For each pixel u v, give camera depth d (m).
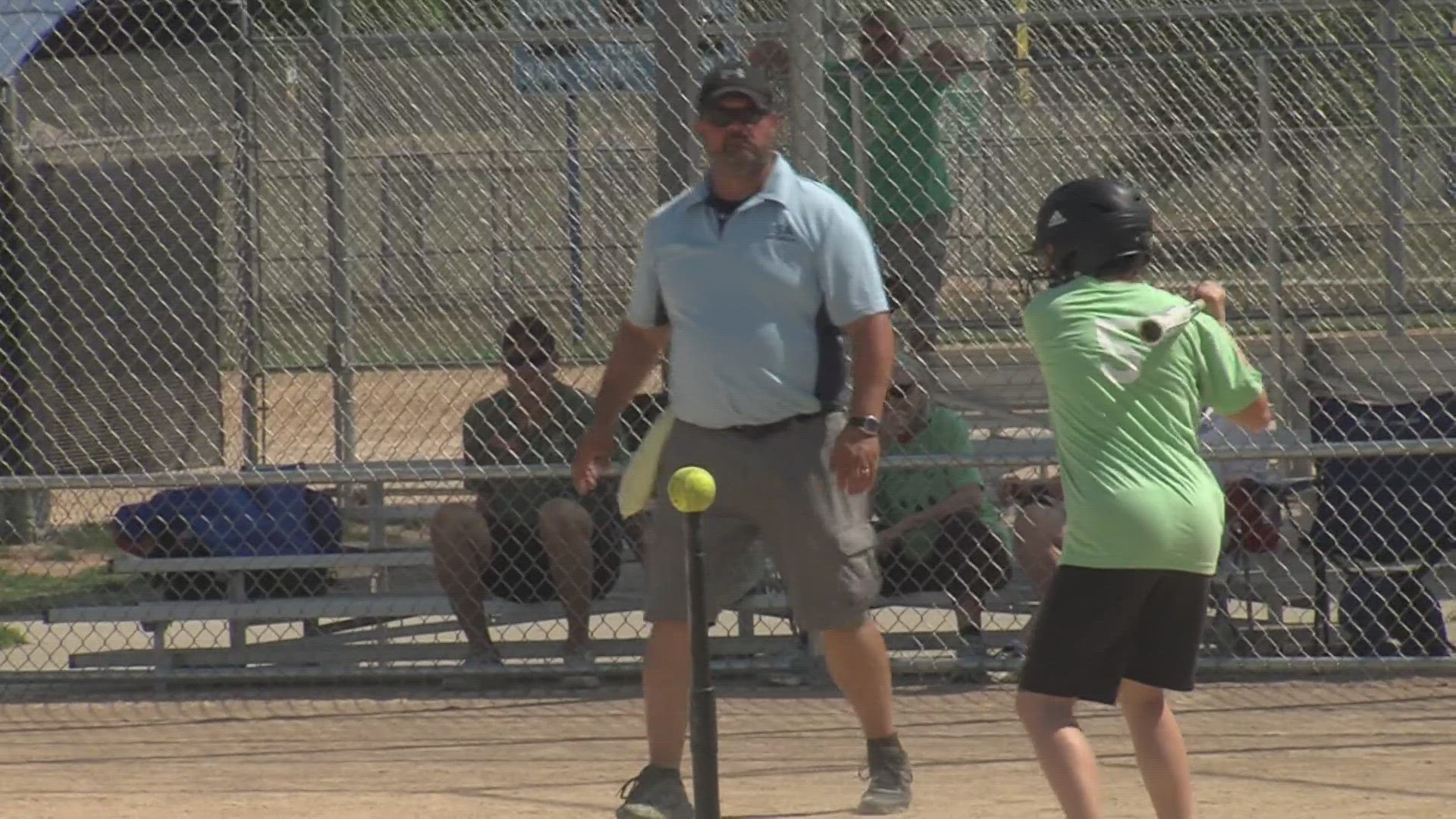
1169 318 16.00
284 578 30.48
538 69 39.16
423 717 26.17
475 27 39.53
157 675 28.17
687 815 19.98
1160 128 40.50
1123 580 16.00
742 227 19.42
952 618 30.75
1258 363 35.84
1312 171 42.38
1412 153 42.09
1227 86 40.78
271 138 41.03
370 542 32.50
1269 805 20.48
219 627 32.94
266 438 39.94
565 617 28.27
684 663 19.91
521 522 28.27
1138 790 21.17
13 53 37.59
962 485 27.28
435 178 42.81
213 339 41.00
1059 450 16.61
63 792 22.31
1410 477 26.67
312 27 38.88
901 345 30.28
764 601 27.23
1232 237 42.28
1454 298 40.72
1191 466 16.25
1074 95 39.75
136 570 28.98
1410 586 27.14
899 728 24.75
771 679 27.34
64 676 28.30
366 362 41.88
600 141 41.53
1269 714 24.88
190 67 38.50
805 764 22.83
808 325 19.61
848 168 30.55
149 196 41.31
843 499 19.77
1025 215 39.06
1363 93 41.53
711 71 19.70
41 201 39.28
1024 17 31.38
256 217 36.62
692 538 15.93
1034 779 21.86
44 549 39.44
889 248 31.23
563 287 42.16
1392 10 35.47
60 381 39.75
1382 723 24.20
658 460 20.06
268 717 26.36
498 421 28.31
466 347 43.12
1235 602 31.78
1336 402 26.78
